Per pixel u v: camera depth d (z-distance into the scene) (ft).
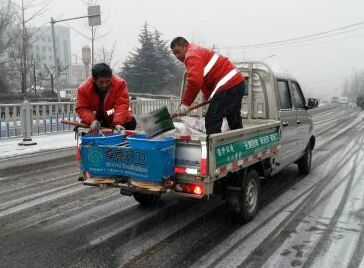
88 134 18.33
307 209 20.43
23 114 40.29
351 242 16.16
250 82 23.81
